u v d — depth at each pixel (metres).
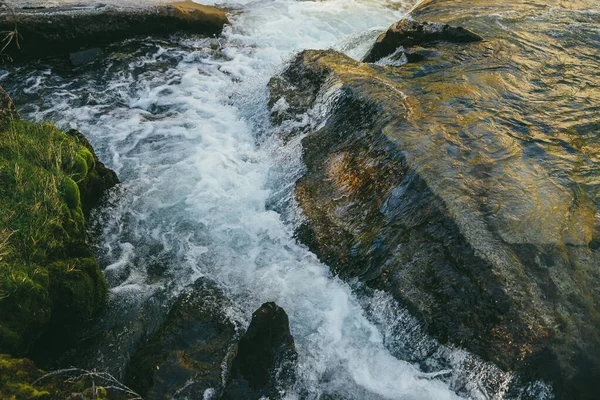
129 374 3.92
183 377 3.76
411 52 7.70
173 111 7.41
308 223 5.24
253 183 5.98
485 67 7.06
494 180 4.93
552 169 5.16
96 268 4.43
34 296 3.76
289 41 9.83
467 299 4.16
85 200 5.24
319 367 4.14
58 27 7.88
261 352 3.96
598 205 4.80
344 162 5.61
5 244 3.91
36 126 5.33
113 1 8.73
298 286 4.77
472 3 10.08
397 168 5.11
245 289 4.74
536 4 9.80
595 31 8.41
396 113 5.73
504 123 5.81
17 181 4.41
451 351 4.10
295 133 6.45
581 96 6.49
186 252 5.11
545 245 4.36
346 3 11.60
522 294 4.07
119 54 8.47
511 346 3.93
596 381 3.84
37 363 3.91
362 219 5.01
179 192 5.79
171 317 4.33
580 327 3.97
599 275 4.24
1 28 7.44
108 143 6.57
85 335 4.21
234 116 7.33
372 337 4.40
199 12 9.41
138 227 5.34
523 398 3.87
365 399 3.97
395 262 4.57
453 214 4.54
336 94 6.33
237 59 8.95
